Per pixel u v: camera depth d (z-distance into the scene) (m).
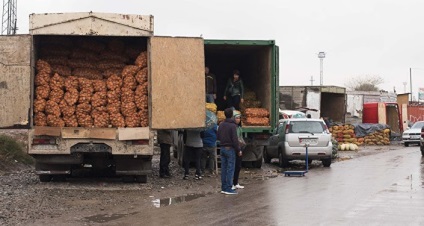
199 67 14.80
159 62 14.38
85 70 15.12
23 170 18.83
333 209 11.17
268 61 19.31
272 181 16.48
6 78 13.95
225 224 9.65
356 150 33.97
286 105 38.91
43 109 14.34
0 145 19.72
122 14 14.18
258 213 10.77
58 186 14.41
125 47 15.60
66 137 14.19
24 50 13.96
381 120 46.03
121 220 10.02
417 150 33.84
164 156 16.88
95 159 15.04
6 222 9.76
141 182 15.39
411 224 9.54
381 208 11.26
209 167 18.53
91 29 14.04
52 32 13.96
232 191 13.69
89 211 10.96
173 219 10.13
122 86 14.66
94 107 14.47
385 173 18.75
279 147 21.92
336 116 40.84
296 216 10.39
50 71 14.62
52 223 9.70
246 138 19.66
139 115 14.54
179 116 14.52
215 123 17.89
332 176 17.88
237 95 19.89
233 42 18.86
